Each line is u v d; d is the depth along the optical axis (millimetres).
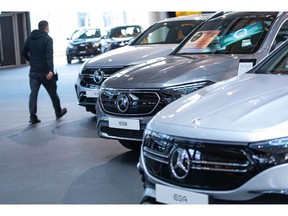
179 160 3031
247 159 2809
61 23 30859
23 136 7805
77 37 23938
